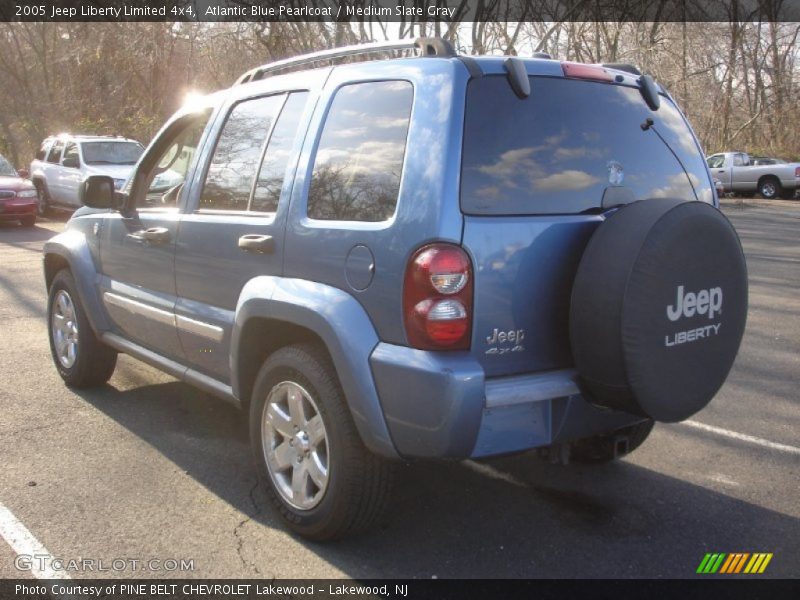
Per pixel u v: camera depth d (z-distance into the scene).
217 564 3.26
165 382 5.75
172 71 24.06
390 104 3.23
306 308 3.24
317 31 20.03
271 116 3.87
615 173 3.44
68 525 3.56
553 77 3.34
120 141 17.73
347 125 3.39
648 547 3.46
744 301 3.36
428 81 3.10
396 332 2.98
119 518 3.64
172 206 4.49
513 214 3.06
